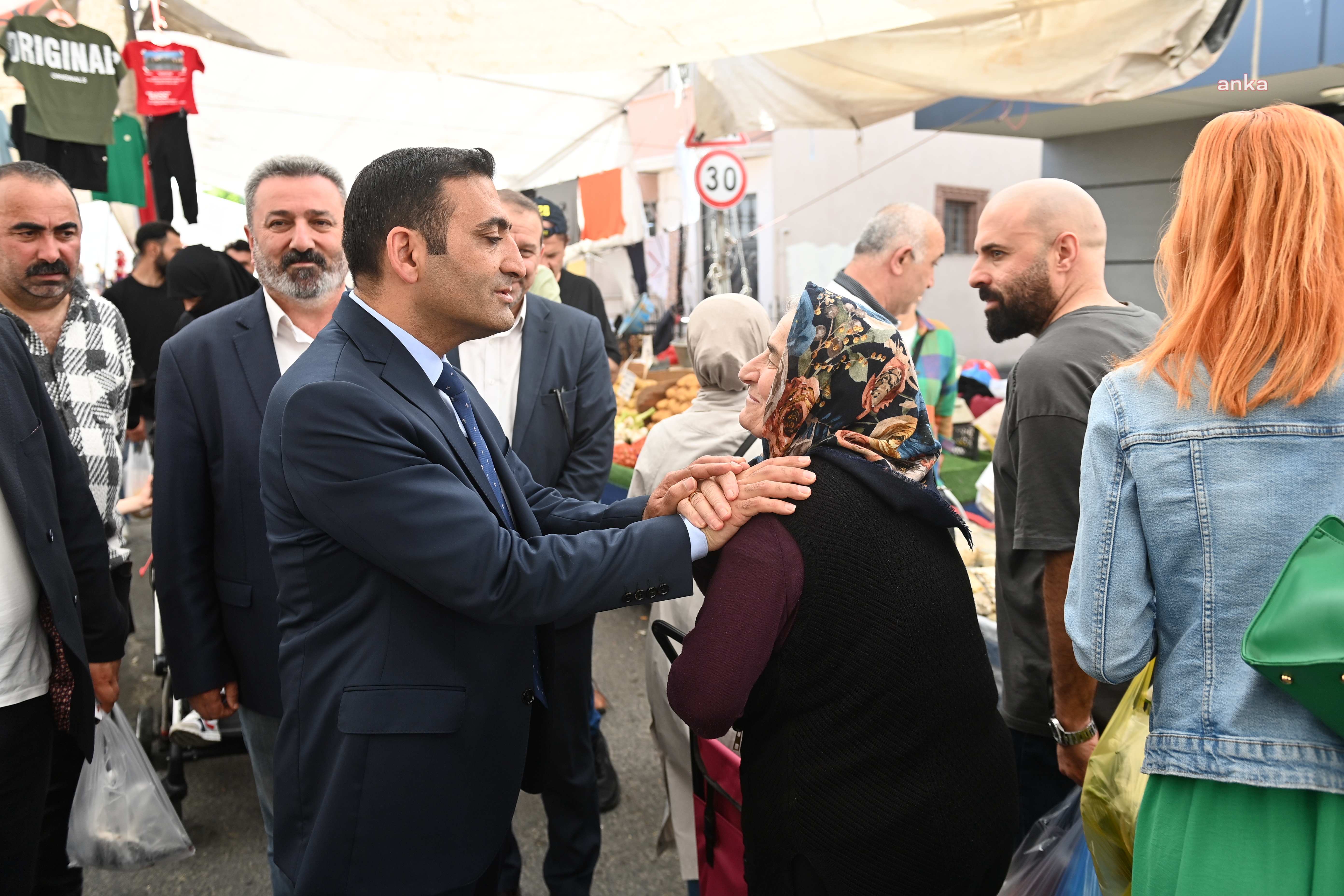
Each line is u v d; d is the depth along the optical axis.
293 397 1.34
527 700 1.52
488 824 1.47
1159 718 1.20
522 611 1.35
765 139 11.89
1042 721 2.08
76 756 2.23
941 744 1.31
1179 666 1.18
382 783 1.36
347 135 6.98
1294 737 1.08
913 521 1.35
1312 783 1.05
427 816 1.39
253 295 2.19
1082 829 1.79
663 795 3.12
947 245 13.67
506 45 3.78
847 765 1.26
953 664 1.33
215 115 6.54
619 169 6.57
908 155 12.91
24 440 1.87
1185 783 1.17
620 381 6.37
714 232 9.79
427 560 1.31
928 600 1.30
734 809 1.66
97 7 3.78
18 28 3.49
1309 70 4.90
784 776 1.29
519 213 2.57
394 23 3.65
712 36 3.73
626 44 3.79
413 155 1.41
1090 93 3.72
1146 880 1.18
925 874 1.29
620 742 3.52
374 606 1.39
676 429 2.33
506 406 2.62
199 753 3.21
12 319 1.99
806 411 1.36
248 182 2.15
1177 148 6.83
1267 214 1.13
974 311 14.01
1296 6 4.88
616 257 11.05
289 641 1.45
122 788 2.39
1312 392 1.10
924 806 1.28
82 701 1.98
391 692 1.37
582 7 3.48
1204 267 1.19
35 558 1.86
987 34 3.81
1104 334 1.91
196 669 2.08
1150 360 1.23
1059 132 7.40
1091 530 1.25
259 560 2.05
